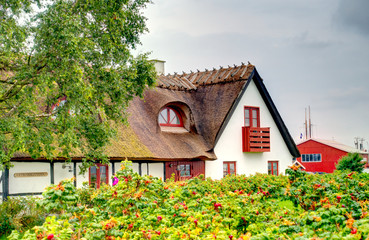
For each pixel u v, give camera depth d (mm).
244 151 28266
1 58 13922
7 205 13961
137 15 16172
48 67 13406
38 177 18000
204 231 7539
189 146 24266
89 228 7477
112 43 15531
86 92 13375
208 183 15898
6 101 14469
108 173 20594
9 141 12617
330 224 6680
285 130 31578
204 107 27859
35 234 6117
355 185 11297
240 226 8672
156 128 23594
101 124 15430
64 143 13891
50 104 14500
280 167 31500
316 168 60969
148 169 22328
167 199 9328
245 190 17312
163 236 7301
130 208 8508
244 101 28703
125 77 16188
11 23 12812
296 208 10617
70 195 7117
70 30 13078
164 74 30453
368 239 5215
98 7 14758
